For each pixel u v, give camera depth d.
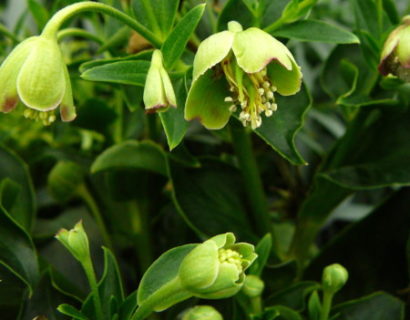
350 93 0.41
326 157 0.44
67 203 0.47
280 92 0.38
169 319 0.42
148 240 0.46
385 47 0.38
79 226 0.36
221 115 0.38
